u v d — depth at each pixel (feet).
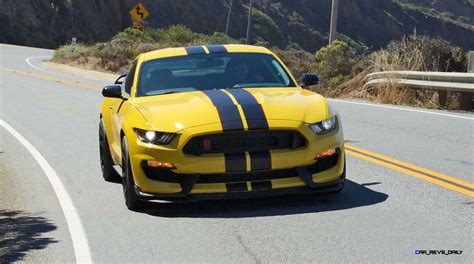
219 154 20.75
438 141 34.53
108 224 21.31
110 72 124.67
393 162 29.27
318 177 21.39
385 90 55.57
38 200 25.89
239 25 479.82
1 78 99.04
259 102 22.06
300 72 81.41
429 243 17.66
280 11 537.65
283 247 17.89
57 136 43.83
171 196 21.07
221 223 20.48
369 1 588.09
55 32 271.28
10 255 18.85
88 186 27.76
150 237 19.56
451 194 23.03
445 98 50.88
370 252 17.13
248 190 20.90
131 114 22.93
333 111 22.94
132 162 21.80
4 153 38.19
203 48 26.81
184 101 22.75
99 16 321.11
